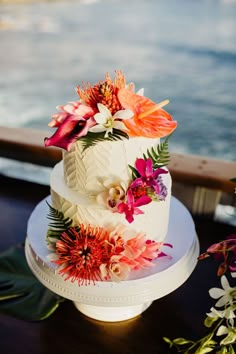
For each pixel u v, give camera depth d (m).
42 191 1.56
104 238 0.82
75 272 0.81
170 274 0.89
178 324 1.01
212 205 1.37
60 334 0.99
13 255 1.22
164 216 0.91
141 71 3.10
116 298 0.85
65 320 1.03
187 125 2.36
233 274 0.83
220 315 0.81
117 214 0.82
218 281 1.13
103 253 0.82
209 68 3.05
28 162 1.57
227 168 1.34
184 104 2.58
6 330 1.00
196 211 1.40
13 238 1.31
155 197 0.81
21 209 1.46
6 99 2.83
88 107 0.81
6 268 1.17
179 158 1.41
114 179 0.81
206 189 1.35
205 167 1.35
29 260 0.96
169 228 1.02
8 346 0.96
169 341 0.93
